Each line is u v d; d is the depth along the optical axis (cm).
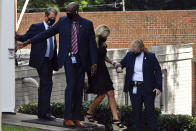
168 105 5131
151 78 2867
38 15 7281
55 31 2420
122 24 7156
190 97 5431
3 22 2566
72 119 2389
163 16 7138
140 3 10919
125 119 3362
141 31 7156
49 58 2517
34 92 3691
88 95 4188
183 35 7119
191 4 11144
